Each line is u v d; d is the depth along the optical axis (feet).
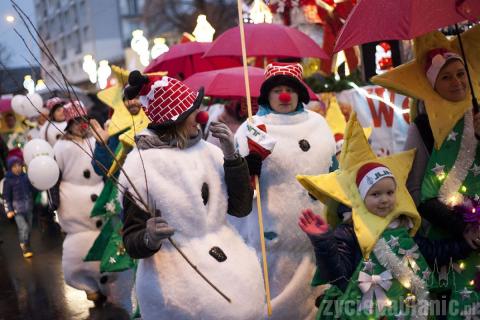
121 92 28.50
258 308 16.19
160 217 15.10
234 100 29.25
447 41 18.94
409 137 18.95
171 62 35.65
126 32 127.13
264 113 21.83
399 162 18.19
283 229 20.99
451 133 18.10
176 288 15.70
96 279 30.35
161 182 15.84
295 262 21.18
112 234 28.07
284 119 21.43
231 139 16.30
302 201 20.95
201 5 109.91
